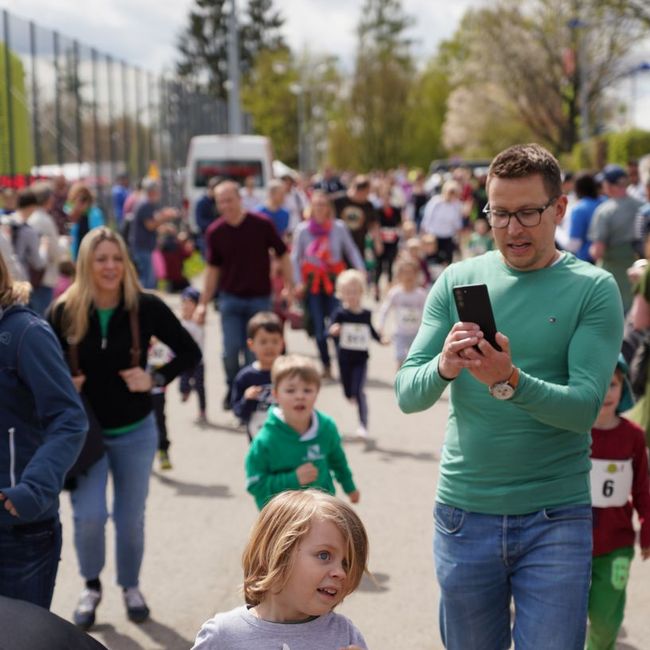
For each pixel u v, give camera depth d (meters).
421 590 5.60
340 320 9.16
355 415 9.96
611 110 54.50
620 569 4.46
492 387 3.05
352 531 2.69
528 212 3.24
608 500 4.47
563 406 3.07
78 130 21.94
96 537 5.06
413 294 10.62
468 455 3.33
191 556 6.14
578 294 3.26
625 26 44.69
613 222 10.04
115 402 5.09
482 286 3.01
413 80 84.44
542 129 55.28
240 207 9.35
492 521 3.30
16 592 3.68
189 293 9.76
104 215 23.45
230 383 9.73
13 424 3.65
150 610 5.37
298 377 5.05
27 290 3.73
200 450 8.73
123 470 5.17
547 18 51.72
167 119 31.80
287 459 5.09
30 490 3.49
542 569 3.24
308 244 11.52
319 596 2.64
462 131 64.25
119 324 5.05
